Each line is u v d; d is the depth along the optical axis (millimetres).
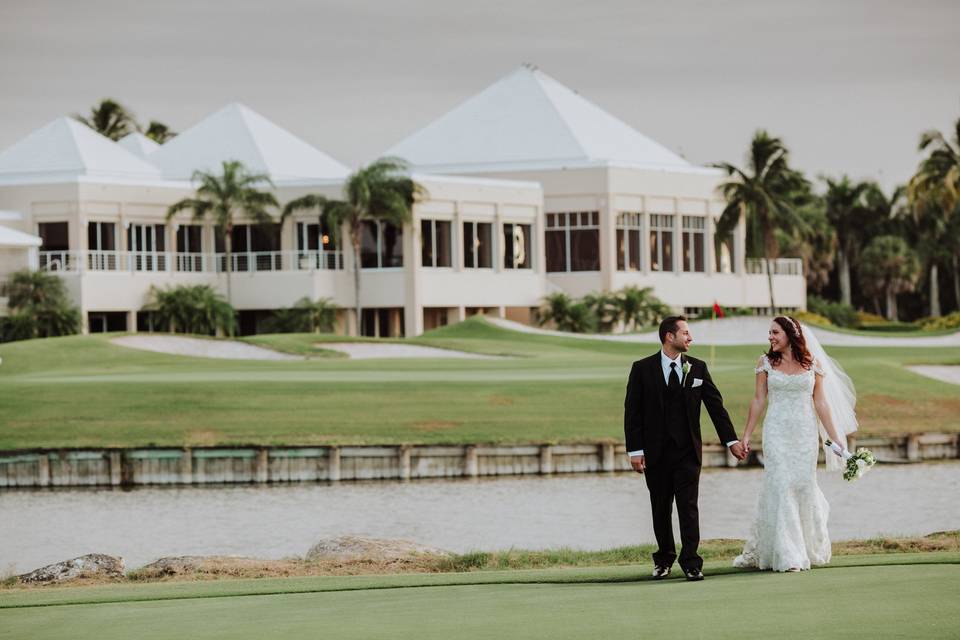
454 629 12836
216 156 102562
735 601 13797
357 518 35219
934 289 143000
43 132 97312
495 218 94688
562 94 114562
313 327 87250
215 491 40562
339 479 42406
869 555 18469
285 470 42375
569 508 36438
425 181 90375
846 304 132375
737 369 55562
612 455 43781
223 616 14484
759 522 16578
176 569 19859
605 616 13234
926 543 20094
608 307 96250
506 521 34406
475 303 93250
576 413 46188
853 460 16531
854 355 71062
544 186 101875
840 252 146000
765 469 16531
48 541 32531
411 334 89688
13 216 87500
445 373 55156
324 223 89062
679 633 12156
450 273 91750
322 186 90812
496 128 109375
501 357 71000
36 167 94500
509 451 43188
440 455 42844
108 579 19734
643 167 103062
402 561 20234
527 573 17734
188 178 101062
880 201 144875
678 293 105375
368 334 91812
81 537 33031
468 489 40219
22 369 61656
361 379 50844
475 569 19766
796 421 16422
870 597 13633
